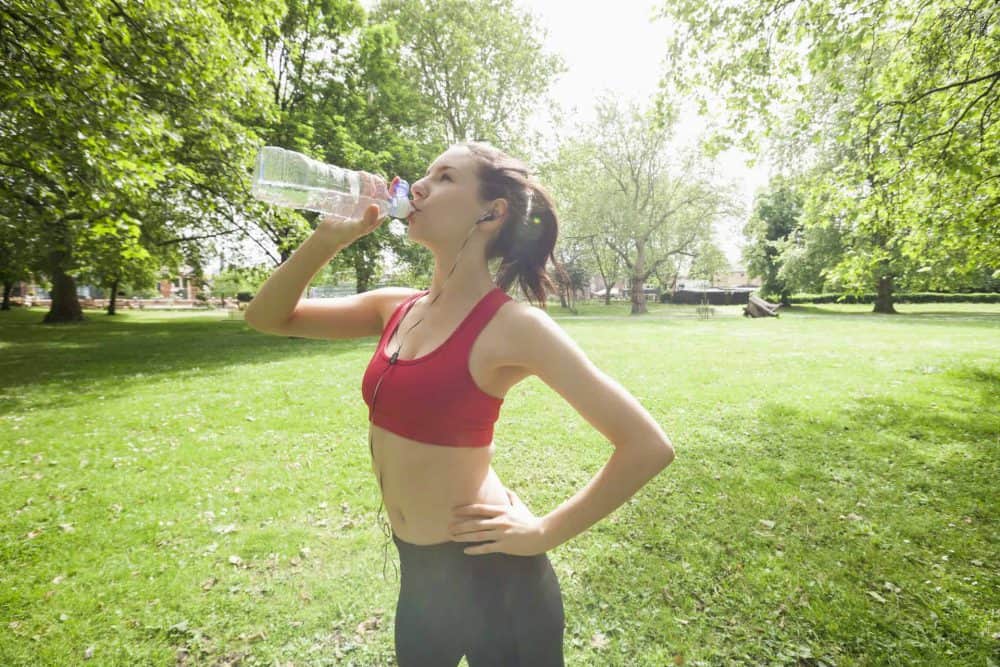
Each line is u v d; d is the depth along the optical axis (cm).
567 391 95
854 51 637
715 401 721
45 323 2508
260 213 1116
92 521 391
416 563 112
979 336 1361
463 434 104
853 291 776
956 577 302
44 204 755
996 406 639
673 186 3120
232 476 480
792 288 3145
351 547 352
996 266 707
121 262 1209
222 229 1599
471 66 2111
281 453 543
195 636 266
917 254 711
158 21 693
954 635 255
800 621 270
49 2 573
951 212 635
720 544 347
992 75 564
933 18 623
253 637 265
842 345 1260
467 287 111
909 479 442
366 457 530
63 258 1402
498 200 112
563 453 529
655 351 1220
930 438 537
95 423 653
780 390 775
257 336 1847
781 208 3781
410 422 104
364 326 144
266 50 1769
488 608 108
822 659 243
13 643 261
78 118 579
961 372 837
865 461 486
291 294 121
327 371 1023
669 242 3347
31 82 573
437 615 112
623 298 6719
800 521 376
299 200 131
